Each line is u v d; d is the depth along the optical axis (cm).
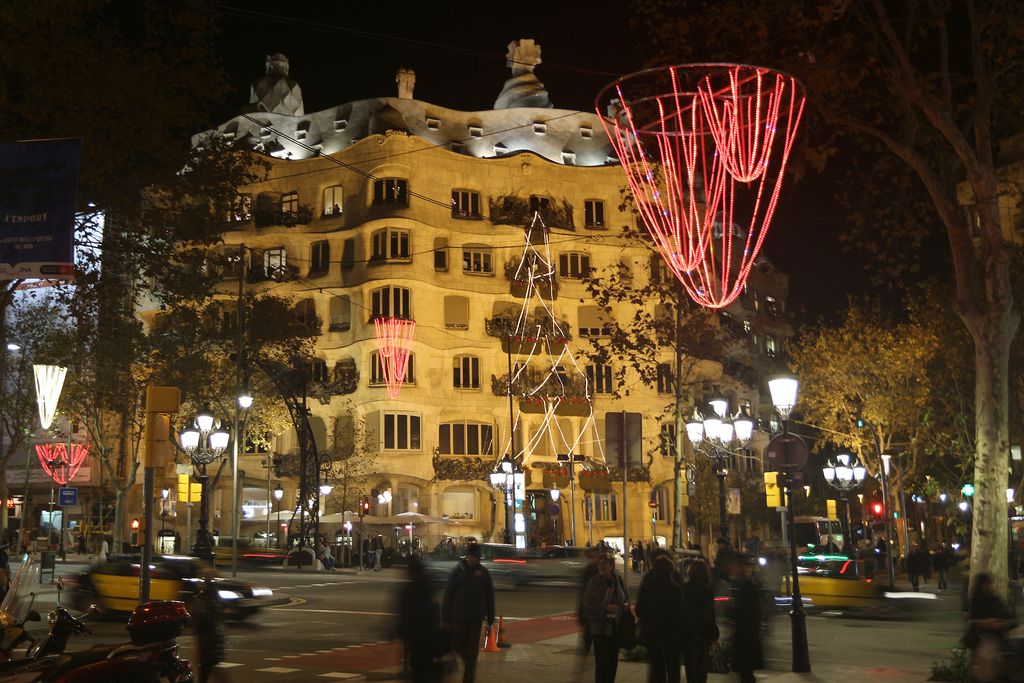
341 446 6122
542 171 6731
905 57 1622
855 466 4528
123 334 4109
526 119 7156
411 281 6200
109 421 5578
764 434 7438
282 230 6438
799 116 1798
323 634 2122
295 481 6353
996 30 1683
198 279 2411
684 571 2531
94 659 981
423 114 6919
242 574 4253
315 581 3941
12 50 1698
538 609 2881
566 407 6359
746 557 1213
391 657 1747
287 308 5266
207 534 3100
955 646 1909
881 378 4450
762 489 6825
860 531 6450
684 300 3247
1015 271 2881
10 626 1059
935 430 4541
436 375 6309
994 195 1639
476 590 1315
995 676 1070
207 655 1243
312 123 6962
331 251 6431
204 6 2242
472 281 6494
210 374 4728
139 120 2095
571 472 5903
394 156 6319
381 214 6259
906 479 4934
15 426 4134
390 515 5978
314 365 6425
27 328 4019
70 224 1441
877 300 4638
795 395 1678
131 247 2195
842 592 2580
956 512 4991
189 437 3006
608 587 1196
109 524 6638
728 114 1920
